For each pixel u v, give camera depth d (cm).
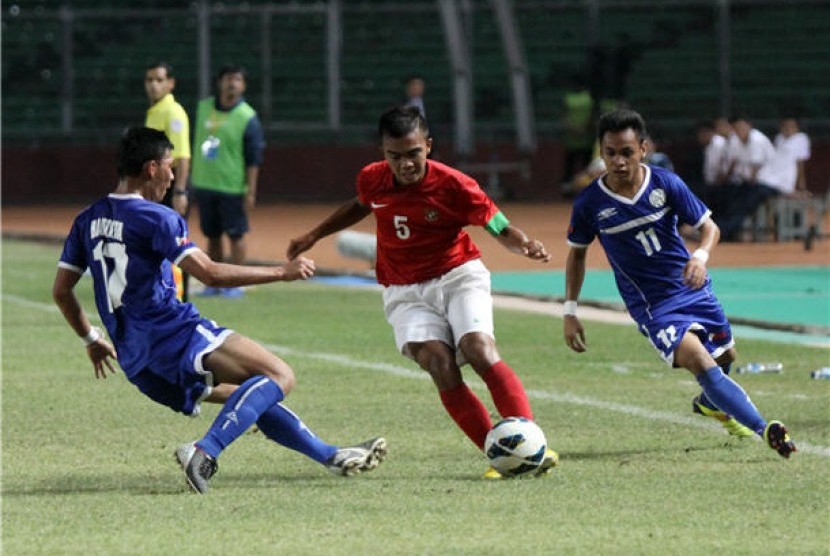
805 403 2992
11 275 6247
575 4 12144
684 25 12875
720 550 1817
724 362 2584
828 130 12106
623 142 2434
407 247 2339
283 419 2256
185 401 2242
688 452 2502
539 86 12612
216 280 2144
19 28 12950
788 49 12800
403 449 2561
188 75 12812
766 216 7656
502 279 5894
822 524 1958
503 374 2311
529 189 12044
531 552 1812
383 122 2255
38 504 2127
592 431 2712
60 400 3116
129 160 2214
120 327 2212
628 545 1845
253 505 2100
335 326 4400
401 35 12988
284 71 12875
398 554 1808
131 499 2155
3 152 12062
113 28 13000
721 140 7769
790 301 5012
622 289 2539
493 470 2305
